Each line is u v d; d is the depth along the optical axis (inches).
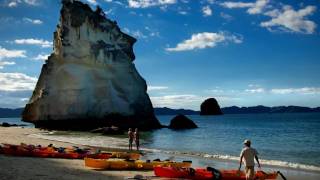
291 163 954.7
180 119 3307.1
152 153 1180.5
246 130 3085.6
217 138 2113.7
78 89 2839.6
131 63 3161.9
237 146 1573.6
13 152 901.2
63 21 2977.4
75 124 2807.6
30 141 1425.9
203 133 2596.0
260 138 2169.0
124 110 2898.6
